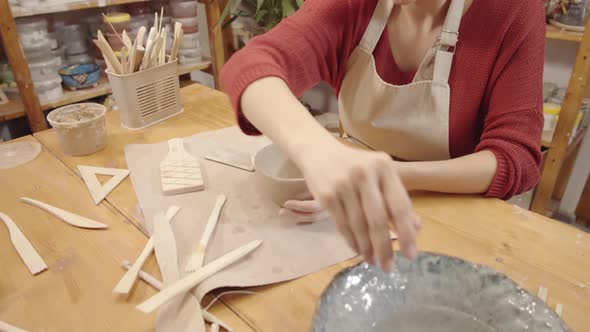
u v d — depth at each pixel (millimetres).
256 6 2133
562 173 1861
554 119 1528
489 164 734
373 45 873
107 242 646
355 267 496
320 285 562
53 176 830
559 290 546
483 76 810
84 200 752
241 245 626
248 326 506
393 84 892
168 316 509
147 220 684
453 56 815
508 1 760
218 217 689
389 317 484
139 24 1866
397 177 380
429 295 501
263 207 716
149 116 1052
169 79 1070
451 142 895
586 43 1307
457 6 774
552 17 1472
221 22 1947
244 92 646
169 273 568
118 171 836
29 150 930
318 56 860
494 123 786
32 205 739
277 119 531
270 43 793
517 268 583
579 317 505
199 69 2141
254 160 741
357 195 376
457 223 678
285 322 510
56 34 1786
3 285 566
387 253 382
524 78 764
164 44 1047
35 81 1594
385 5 843
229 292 553
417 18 857
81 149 899
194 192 762
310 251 615
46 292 554
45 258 614
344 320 457
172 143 906
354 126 974
